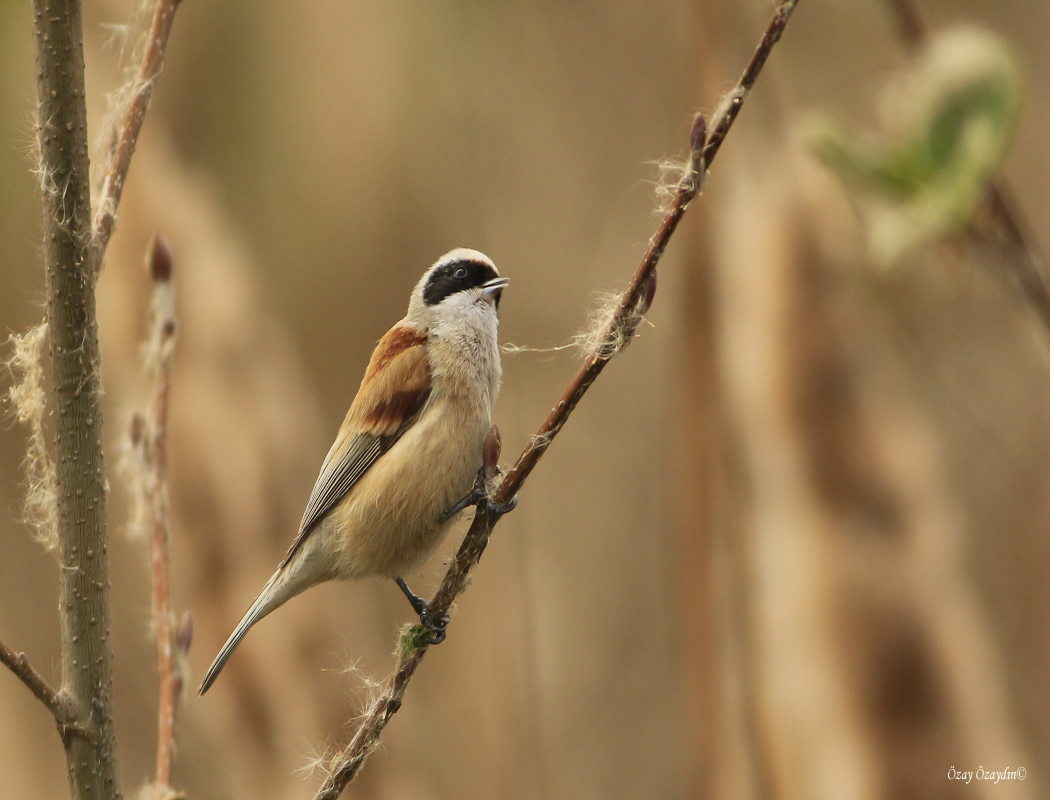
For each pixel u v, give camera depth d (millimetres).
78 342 5535
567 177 18188
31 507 5711
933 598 7926
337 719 8820
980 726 7574
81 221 5508
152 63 6219
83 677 5484
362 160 16469
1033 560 14484
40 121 5434
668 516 9977
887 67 8680
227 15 15867
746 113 9258
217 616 9094
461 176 16812
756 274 8781
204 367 9445
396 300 16375
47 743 11789
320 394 15734
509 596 12078
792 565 8109
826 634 7832
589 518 17531
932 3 15688
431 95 16938
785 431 8445
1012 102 4984
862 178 5160
